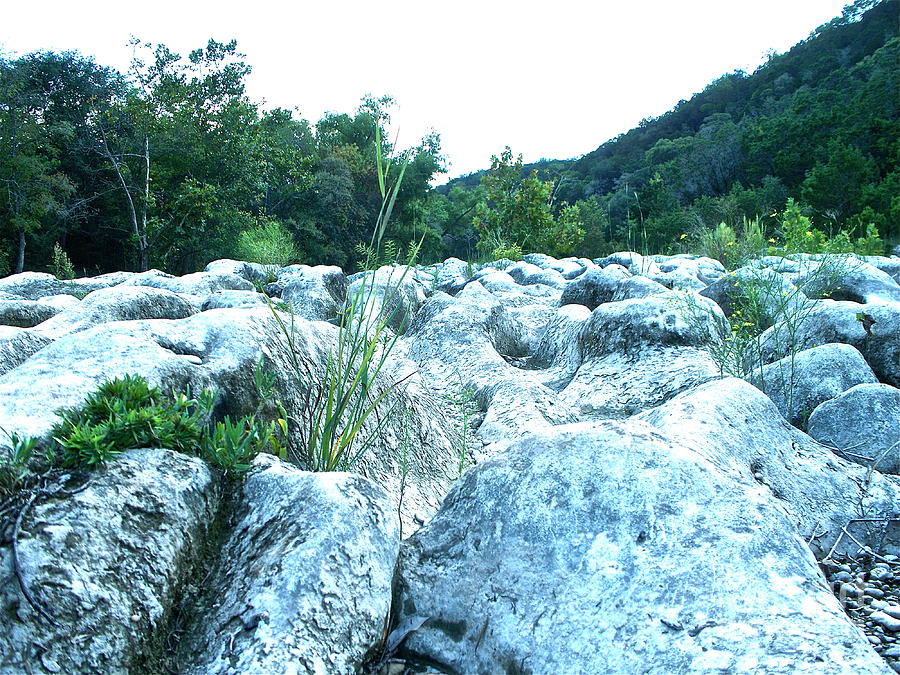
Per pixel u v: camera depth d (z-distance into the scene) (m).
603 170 83.38
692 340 6.14
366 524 2.75
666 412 4.22
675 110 101.19
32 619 2.11
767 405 4.38
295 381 3.73
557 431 3.14
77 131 34.38
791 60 93.44
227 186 35.22
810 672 2.13
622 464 2.91
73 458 2.51
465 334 7.39
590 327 6.60
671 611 2.47
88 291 11.44
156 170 33.59
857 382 5.36
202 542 2.69
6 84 31.27
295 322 4.15
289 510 2.75
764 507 2.75
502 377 6.37
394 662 2.66
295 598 2.44
